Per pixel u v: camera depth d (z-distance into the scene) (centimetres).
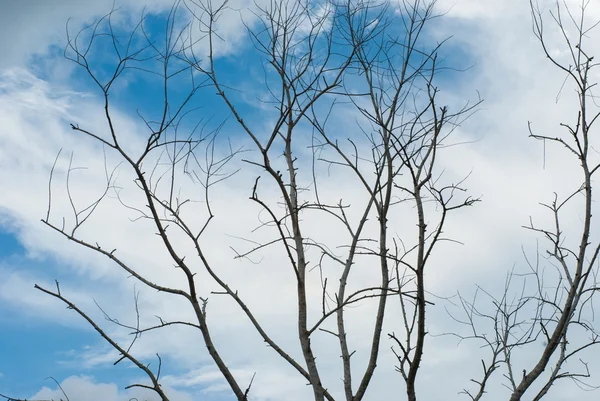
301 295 564
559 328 532
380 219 630
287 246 545
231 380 530
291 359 556
